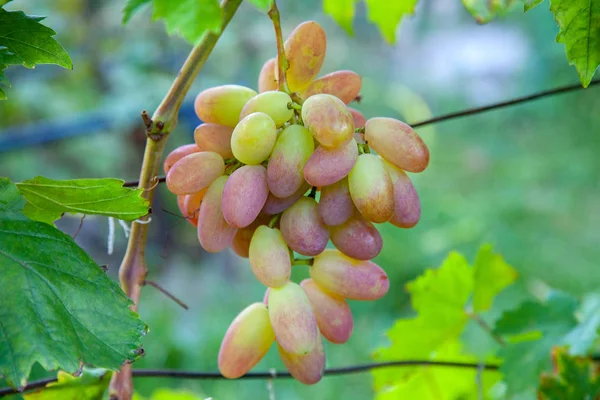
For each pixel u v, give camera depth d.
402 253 2.12
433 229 2.22
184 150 0.51
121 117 1.58
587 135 2.72
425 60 3.23
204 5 0.42
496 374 0.73
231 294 1.95
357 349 1.74
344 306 0.51
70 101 1.75
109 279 0.48
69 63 0.52
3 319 0.45
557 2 0.50
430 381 0.75
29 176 1.76
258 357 0.51
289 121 0.50
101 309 0.47
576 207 2.36
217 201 0.49
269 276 0.49
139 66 1.73
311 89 0.51
